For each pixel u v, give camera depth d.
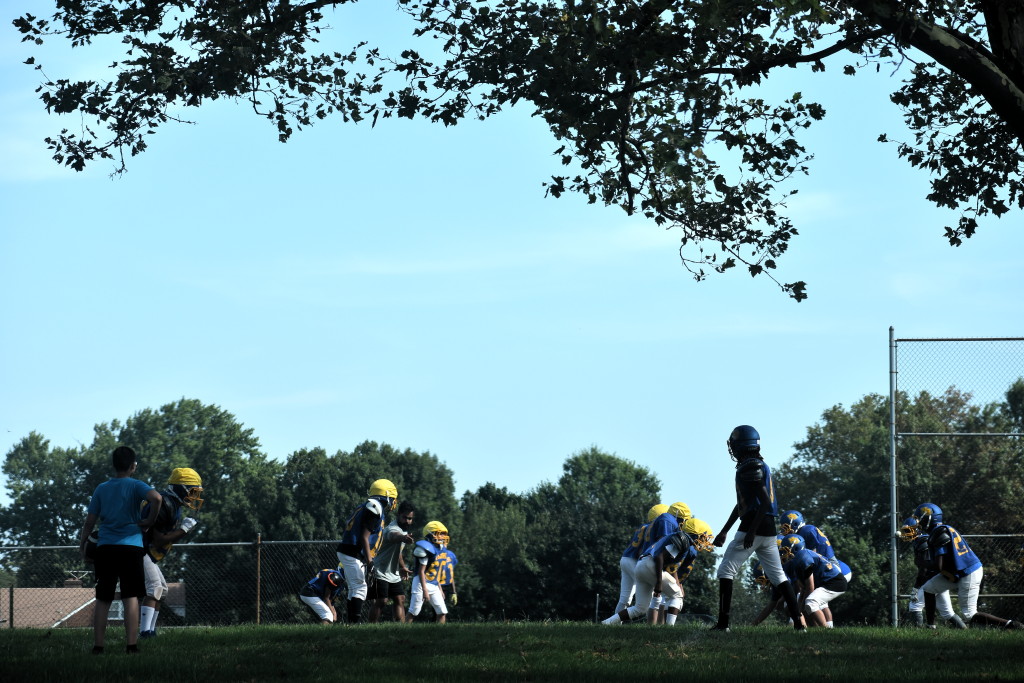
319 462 155.38
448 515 165.00
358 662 24.52
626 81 28.98
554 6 31.97
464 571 160.62
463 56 33.31
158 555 30.67
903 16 27.22
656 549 37.00
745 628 32.75
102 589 25.67
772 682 21.53
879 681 21.69
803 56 31.11
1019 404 49.91
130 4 33.84
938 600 39.16
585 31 28.75
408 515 42.50
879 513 132.25
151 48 33.94
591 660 24.88
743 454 31.66
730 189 32.84
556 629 32.25
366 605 94.31
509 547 162.88
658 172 32.88
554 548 160.12
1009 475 50.66
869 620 125.88
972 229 37.44
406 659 25.06
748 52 31.16
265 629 33.94
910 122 37.81
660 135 31.44
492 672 22.72
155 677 21.67
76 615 124.00
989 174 36.97
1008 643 28.89
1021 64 26.80
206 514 153.25
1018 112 27.05
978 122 37.16
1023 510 50.16
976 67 27.12
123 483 25.84
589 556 157.38
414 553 44.69
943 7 32.41
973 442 51.59
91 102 34.81
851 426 140.75
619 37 29.52
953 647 27.97
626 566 40.00
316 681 21.25
